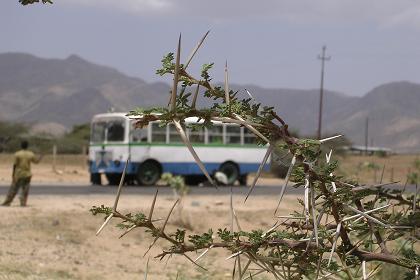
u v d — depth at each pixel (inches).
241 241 148.8
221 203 869.8
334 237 144.6
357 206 150.3
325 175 138.2
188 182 1336.1
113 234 631.8
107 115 1248.8
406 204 165.8
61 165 2212.1
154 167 1239.5
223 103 135.6
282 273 150.2
